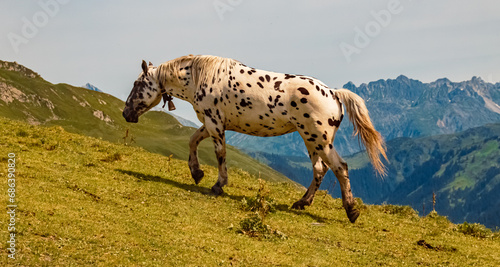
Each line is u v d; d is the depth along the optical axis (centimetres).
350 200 1377
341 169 1368
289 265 975
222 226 1182
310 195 1473
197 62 1470
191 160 1548
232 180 1778
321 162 1439
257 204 1352
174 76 1500
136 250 902
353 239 1240
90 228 960
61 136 1891
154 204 1248
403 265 1067
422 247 1240
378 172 1348
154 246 946
